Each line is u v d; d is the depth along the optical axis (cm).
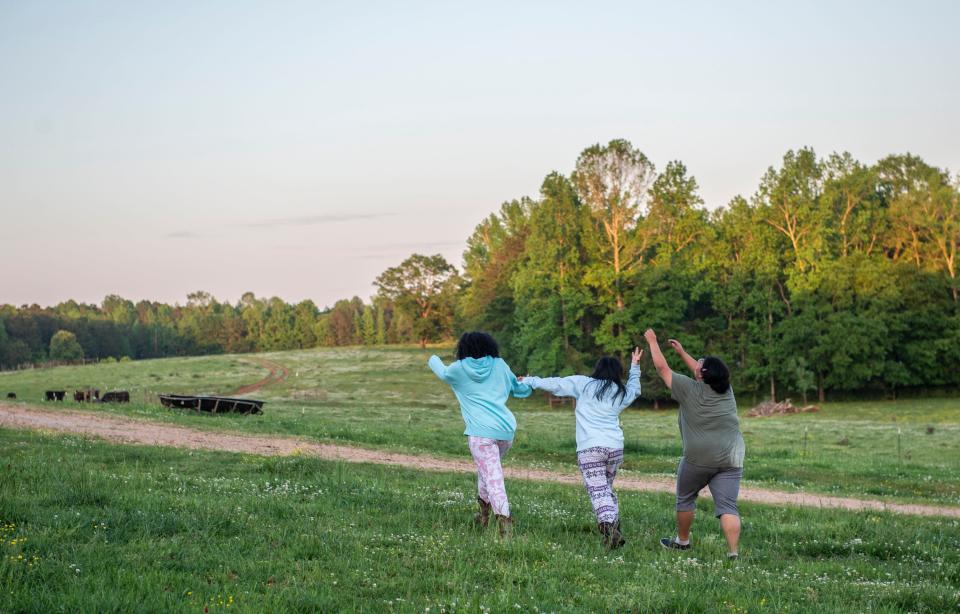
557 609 547
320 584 576
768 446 3075
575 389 844
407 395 7056
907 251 7519
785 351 6762
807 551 913
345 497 1044
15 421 2006
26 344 14100
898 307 6906
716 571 706
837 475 2114
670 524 1032
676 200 7269
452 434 2714
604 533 809
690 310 7631
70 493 852
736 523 786
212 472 1278
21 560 577
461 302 10531
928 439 3372
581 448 830
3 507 739
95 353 15675
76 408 2536
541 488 1393
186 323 18588
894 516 1284
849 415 5422
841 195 7338
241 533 738
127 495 875
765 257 7038
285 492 1042
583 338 7456
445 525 878
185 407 2839
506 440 838
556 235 7162
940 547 961
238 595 538
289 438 2120
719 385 777
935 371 6825
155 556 625
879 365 6625
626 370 6675
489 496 811
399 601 543
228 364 9862
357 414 4384
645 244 7056
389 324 17300
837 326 6562
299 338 17588
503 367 831
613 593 603
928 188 7244
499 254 8906
